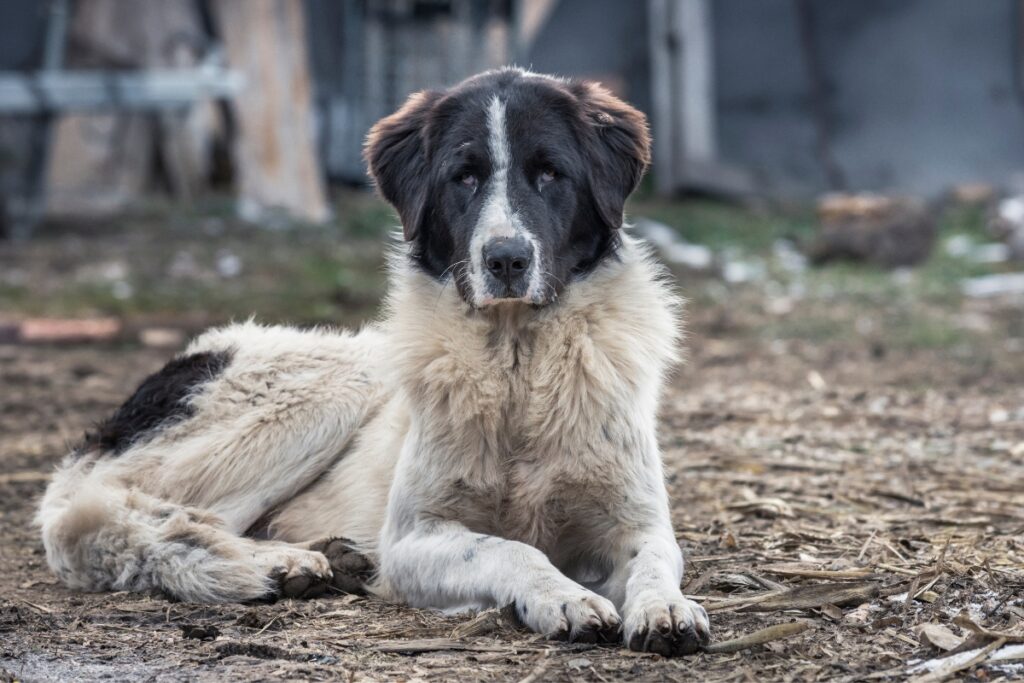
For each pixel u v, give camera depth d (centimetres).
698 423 826
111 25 1953
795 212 2100
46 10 1884
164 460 536
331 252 1634
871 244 1641
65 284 1411
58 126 1927
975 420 815
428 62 2266
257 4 1895
